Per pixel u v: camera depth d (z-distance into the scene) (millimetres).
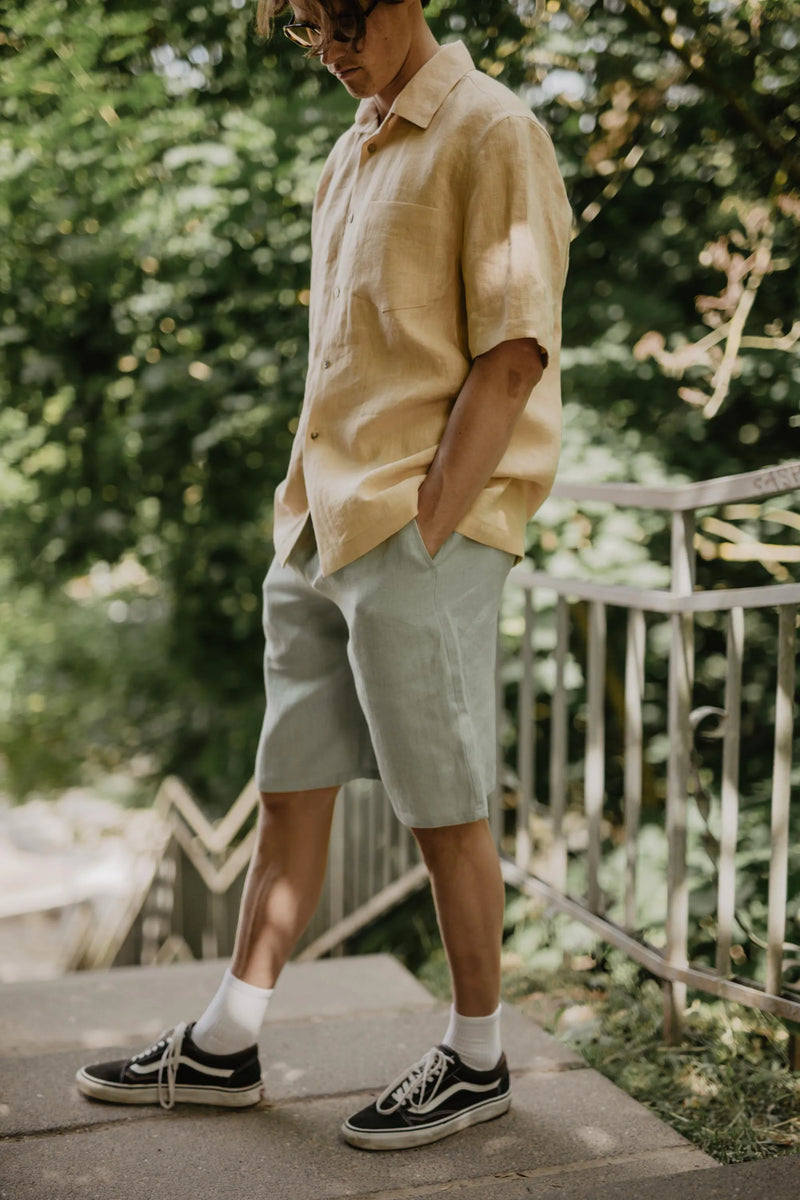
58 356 4824
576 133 3611
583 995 2729
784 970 2281
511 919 3219
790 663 2027
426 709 1728
